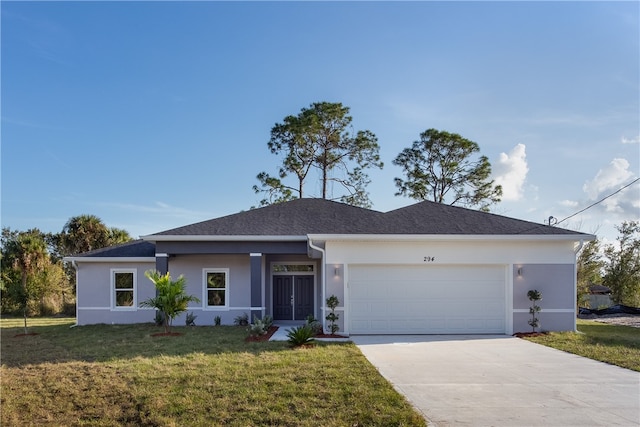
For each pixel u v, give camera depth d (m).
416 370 9.59
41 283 26.58
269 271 19.47
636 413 6.75
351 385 8.19
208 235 17.55
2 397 8.00
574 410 6.88
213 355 11.09
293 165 32.94
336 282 15.26
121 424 6.78
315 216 19.50
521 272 15.50
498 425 6.23
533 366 10.06
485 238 15.23
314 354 11.12
